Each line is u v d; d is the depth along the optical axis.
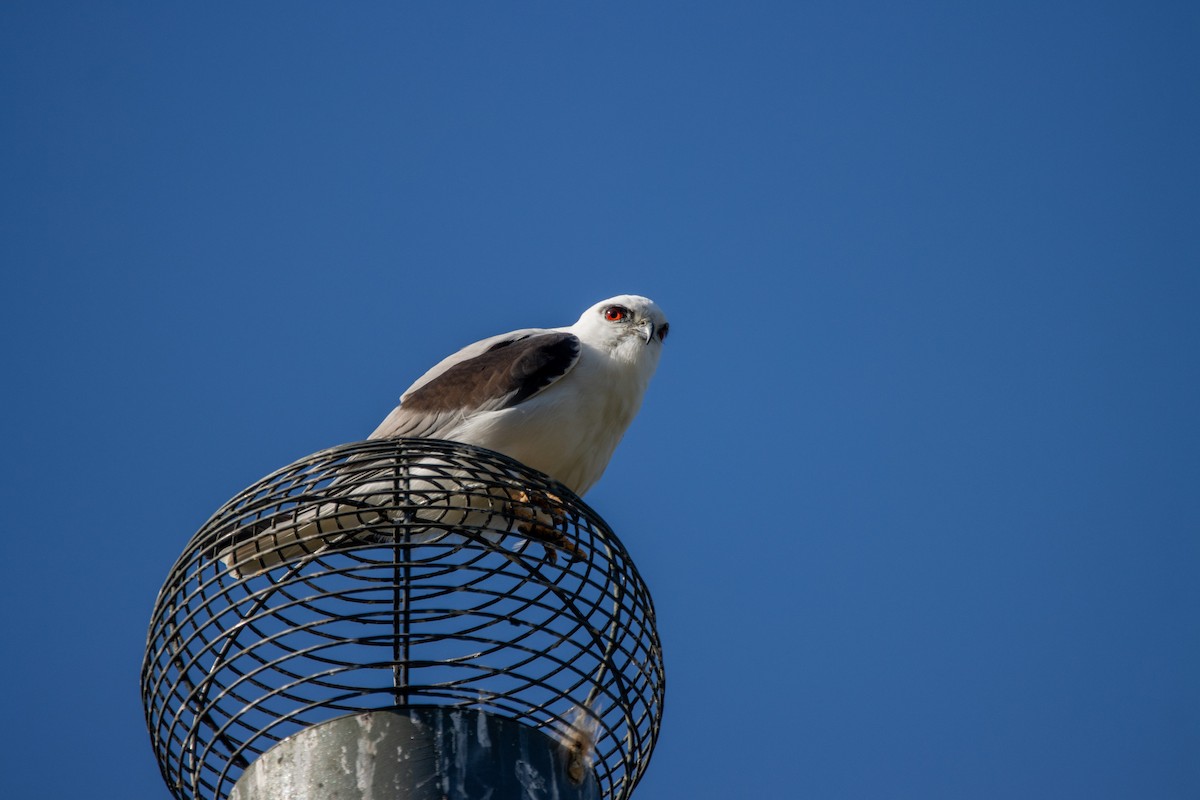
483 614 9.91
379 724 9.20
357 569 9.66
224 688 10.12
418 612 9.89
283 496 10.16
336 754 9.09
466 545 10.12
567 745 9.73
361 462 10.11
